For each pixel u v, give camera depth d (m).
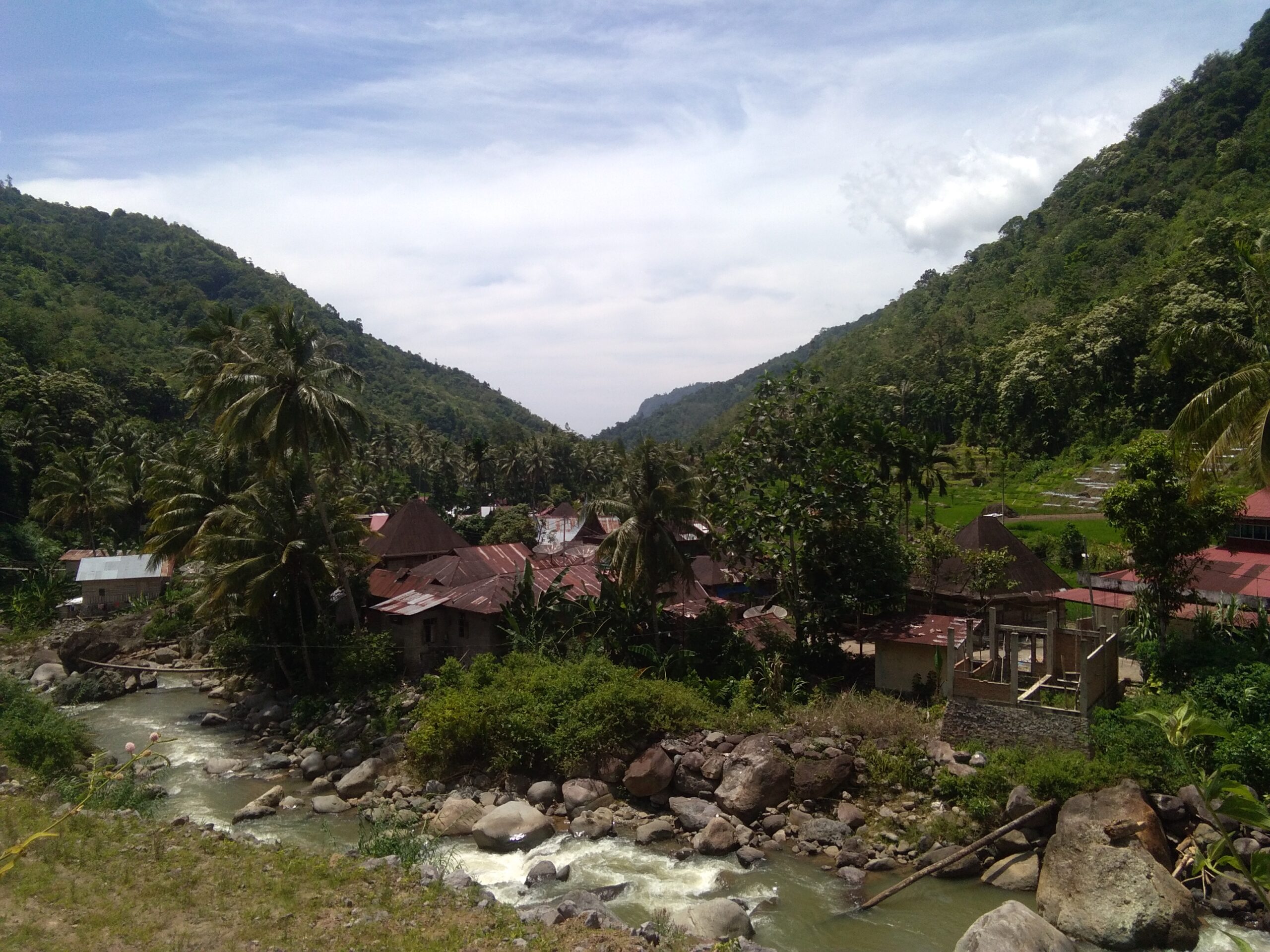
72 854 17.75
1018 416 98.44
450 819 25.62
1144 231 120.81
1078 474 81.69
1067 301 114.88
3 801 21.03
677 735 28.20
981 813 22.77
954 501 80.75
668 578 35.72
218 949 14.27
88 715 39.41
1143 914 18.19
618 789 27.77
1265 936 18.20
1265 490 36.50
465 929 15.88
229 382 38.22
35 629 53.56
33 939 13.88
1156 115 150.25
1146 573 29.36
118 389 102.69
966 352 119.75
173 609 52.69
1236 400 23.08
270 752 33.50
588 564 43.53
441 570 42.59
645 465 35.31
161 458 73.00
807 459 37.00
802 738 26.98
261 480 40.66
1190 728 6.87
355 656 36.38
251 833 24.20
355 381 40.09
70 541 77.19
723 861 23.11
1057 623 36.06
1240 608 28.92
